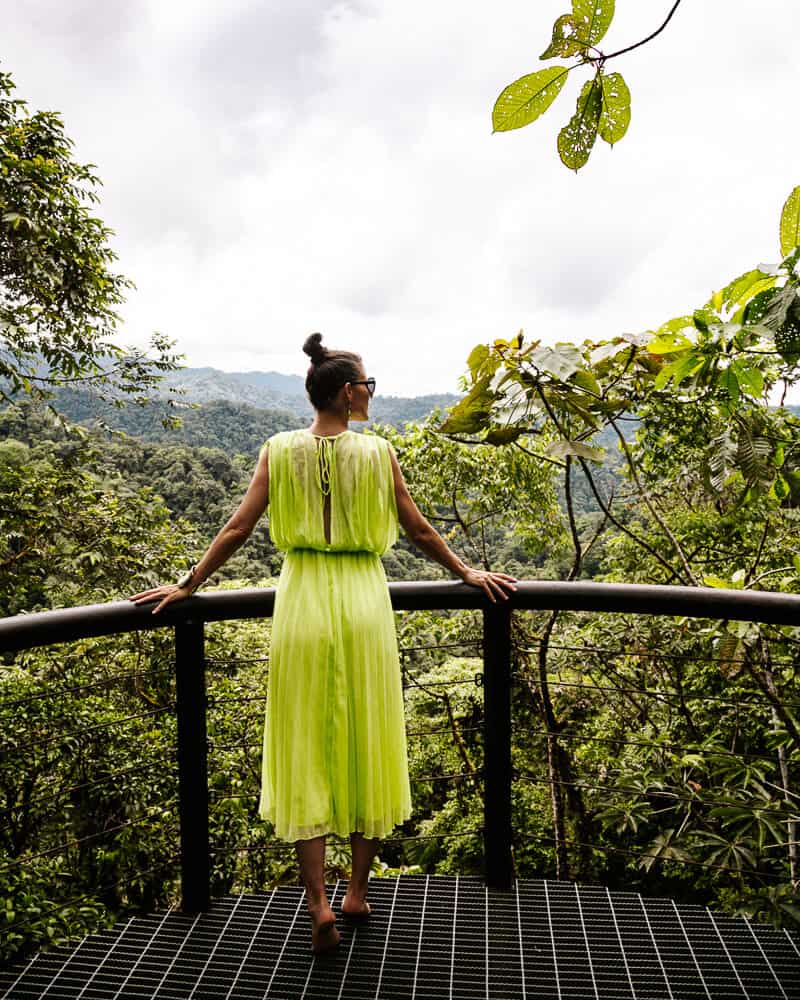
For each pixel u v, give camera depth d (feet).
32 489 27.45
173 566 29.17
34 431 50.42
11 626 5.08
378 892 6.66
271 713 5.69
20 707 19.19
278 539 5.68
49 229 23.31
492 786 6.60
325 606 5.54
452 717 31.22
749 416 7.80
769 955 5.85
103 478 30.73
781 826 10.12
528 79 2.83
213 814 21.93
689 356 5.43
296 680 5.51
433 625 28.71
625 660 21.75
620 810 11.89
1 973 5.69
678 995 5.45
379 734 5.69
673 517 22.72
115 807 20.94
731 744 18.47
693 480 16.21
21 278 24.43
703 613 5.78
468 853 35.04
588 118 2.92
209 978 5.63
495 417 8.61
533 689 23.27
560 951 5.90
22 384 26.05
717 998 5.43
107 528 28.30
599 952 5.88
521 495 24.38
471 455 23.80
